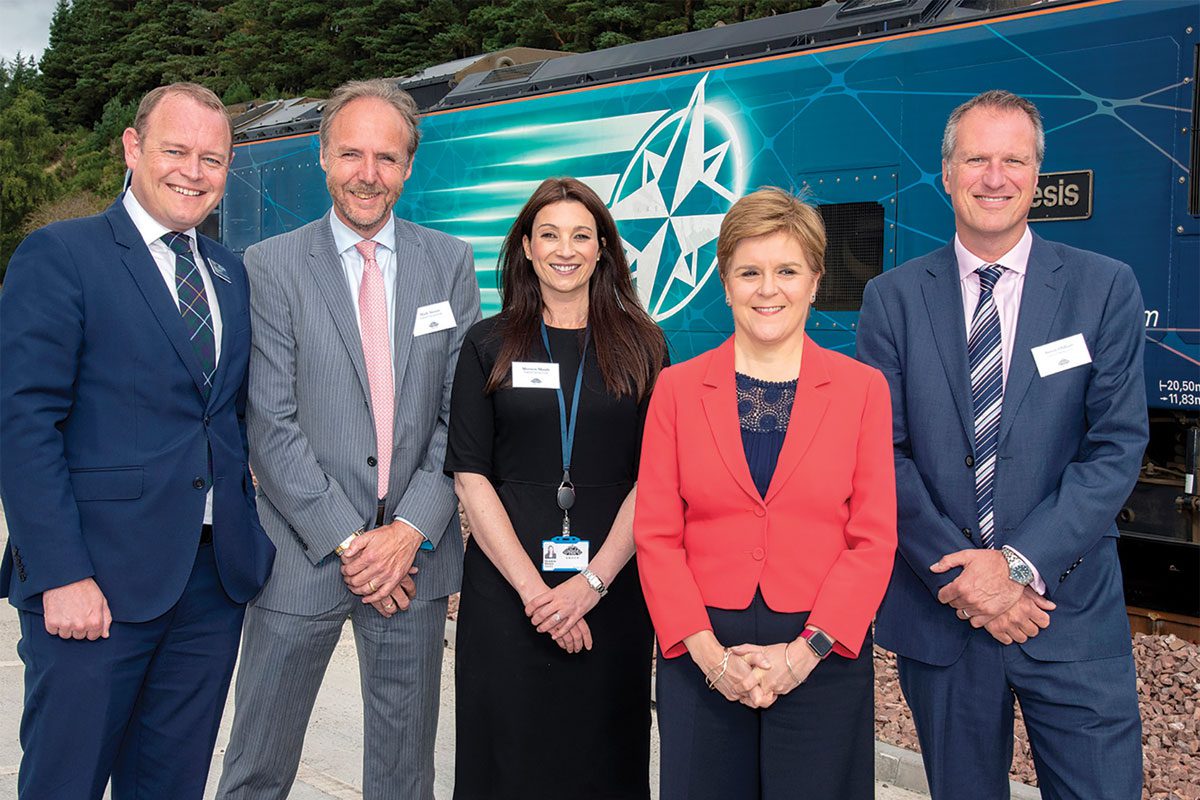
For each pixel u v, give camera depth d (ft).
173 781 8.79
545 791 8.96
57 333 7.82
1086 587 8.17
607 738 9.05
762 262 7.55
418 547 9.32
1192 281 15.37
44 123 115.96
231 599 8.75
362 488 9.35
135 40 171.73
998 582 7.92
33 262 7.91
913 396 8.63
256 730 9.38
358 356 9.37
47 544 7.67
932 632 8.52
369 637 9.59
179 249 8.61
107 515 8.07
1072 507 7.89
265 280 9.36
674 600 7.68
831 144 19.76
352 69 120.78
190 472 8.36
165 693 8.69
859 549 7.58
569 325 9.42
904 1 19.47
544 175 25.35
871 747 7.65
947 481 8.43
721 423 7.75
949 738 8.52
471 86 28.68
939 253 8.94
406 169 9.59
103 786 8.29
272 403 9.20
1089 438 8.23
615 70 24.34
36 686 8.02
